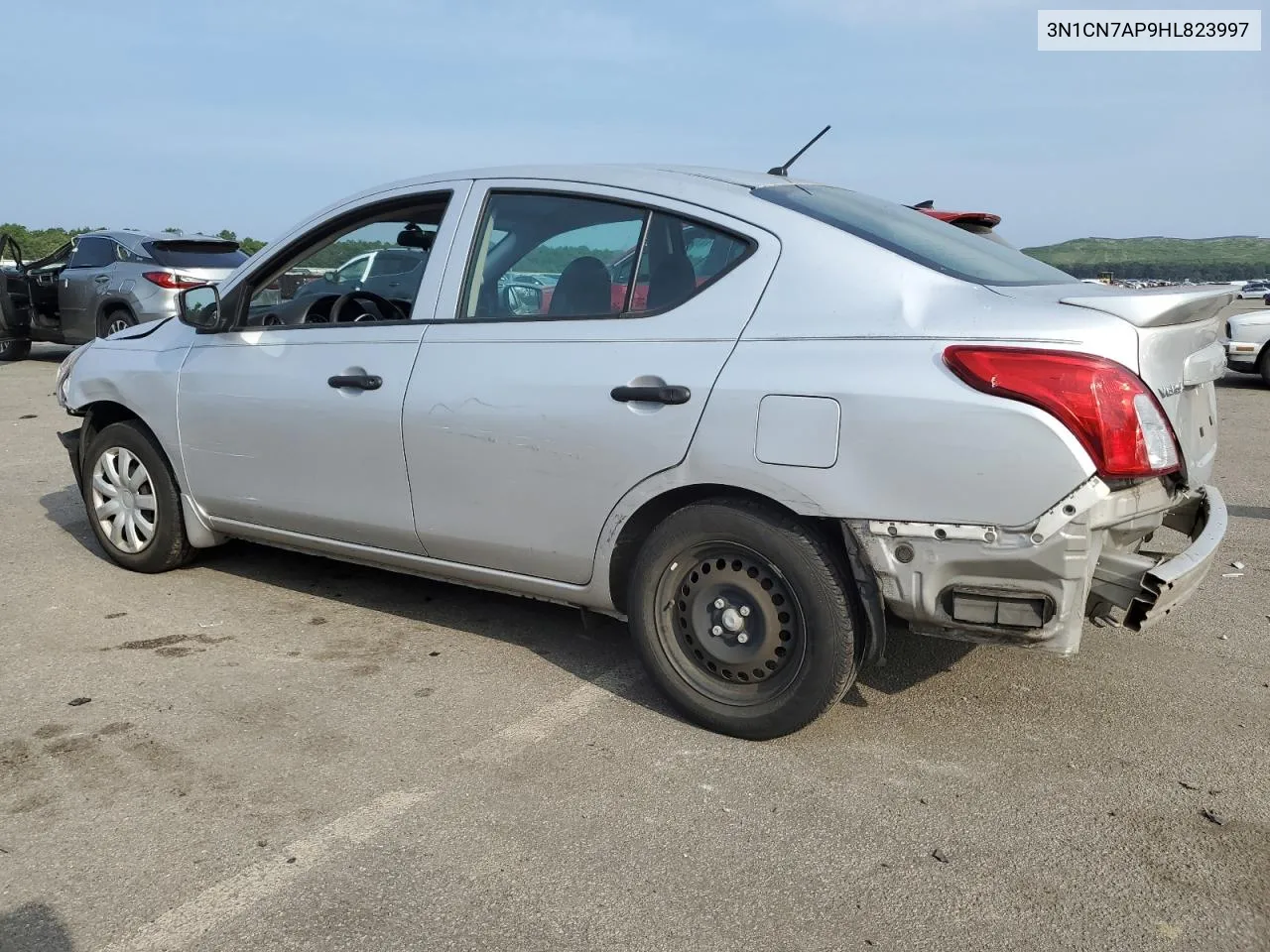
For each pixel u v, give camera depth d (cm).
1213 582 504
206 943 231
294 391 411
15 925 236
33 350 1720
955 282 300
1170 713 353
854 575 305
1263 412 1127
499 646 409
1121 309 278
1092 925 240
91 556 527
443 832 276
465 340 368
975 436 276
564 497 345
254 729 334
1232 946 233
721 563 325
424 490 378
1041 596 281
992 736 334
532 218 369
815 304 307
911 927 239
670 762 316
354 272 420
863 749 325
